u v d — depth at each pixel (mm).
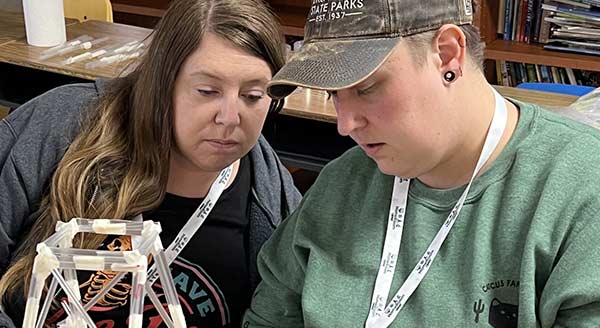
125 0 3627
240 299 1380
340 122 950
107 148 1290
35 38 2477
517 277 973
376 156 983
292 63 937
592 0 2859
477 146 1010
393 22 896
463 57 926
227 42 1160
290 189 1462
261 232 1400
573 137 995
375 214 1115
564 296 914
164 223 1333
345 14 923
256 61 1174
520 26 3045
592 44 2883
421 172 998
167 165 1272
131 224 958
